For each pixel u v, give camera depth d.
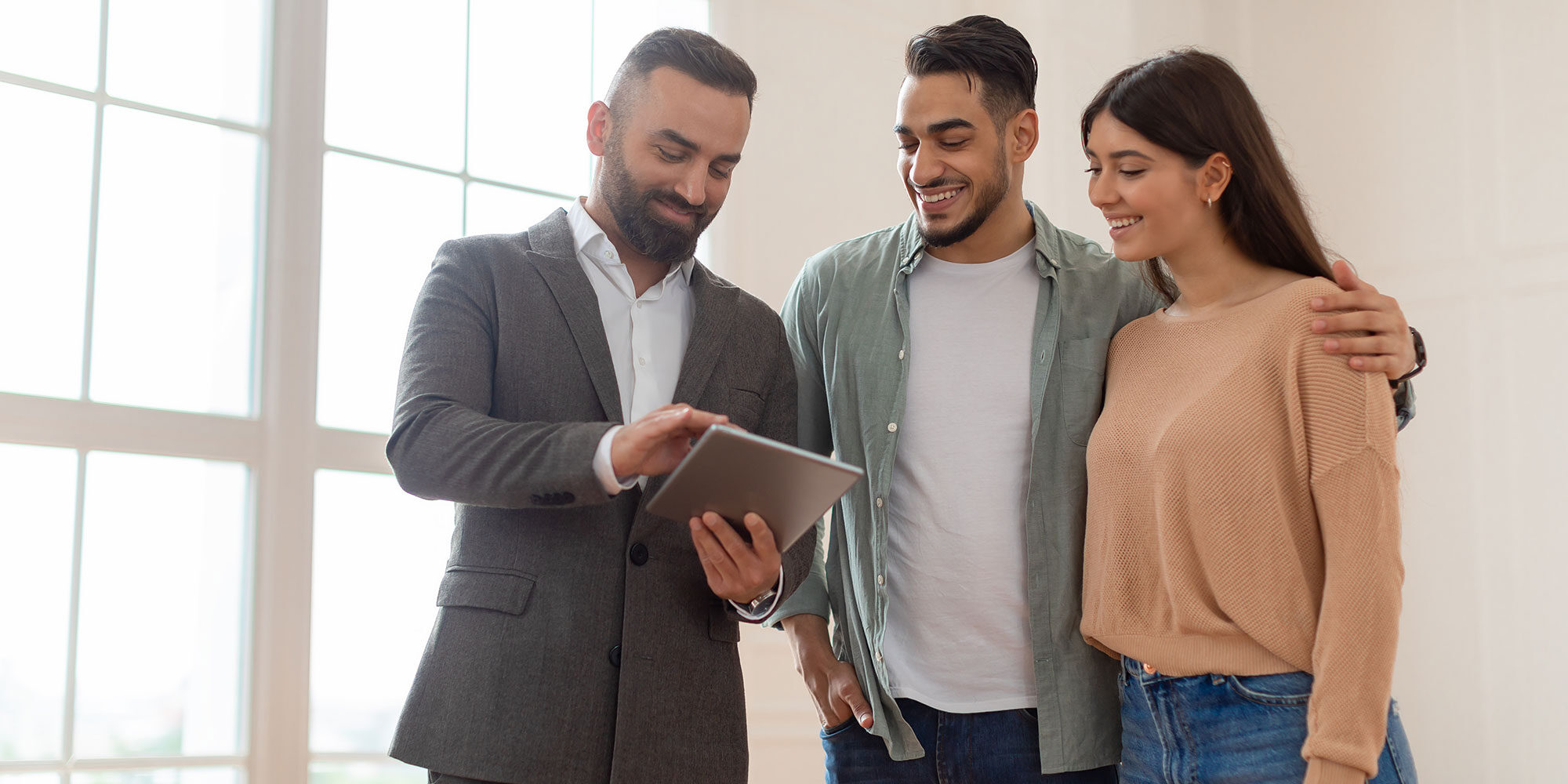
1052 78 4.54
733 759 1.72
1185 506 1.75
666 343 1.84
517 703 1.59
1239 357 1.76
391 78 3.45
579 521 1.67
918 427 2.09
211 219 3.07
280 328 3.09
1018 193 2.15
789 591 1.81
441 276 1.75
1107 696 1.97
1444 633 4.43
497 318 1.73
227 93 3.13
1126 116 1.85
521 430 1.56
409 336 1.73
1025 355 2.09
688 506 1.53
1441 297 4.59
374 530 3.25
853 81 4.30
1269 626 1.69
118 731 2.80
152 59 3.03
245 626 2.98
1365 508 1.64
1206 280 1.88
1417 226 4.70
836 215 4.19
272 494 3.02
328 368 3.24
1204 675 1.74
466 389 1.67
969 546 2.02
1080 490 2.00
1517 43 4.52
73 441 2.77
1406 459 4.61
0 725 2.66
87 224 2.89
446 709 1.59
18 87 2.83
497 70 3.67
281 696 2.98
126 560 2.84
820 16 4.23
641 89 1.77
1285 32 5.09
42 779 2.69
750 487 1.48
